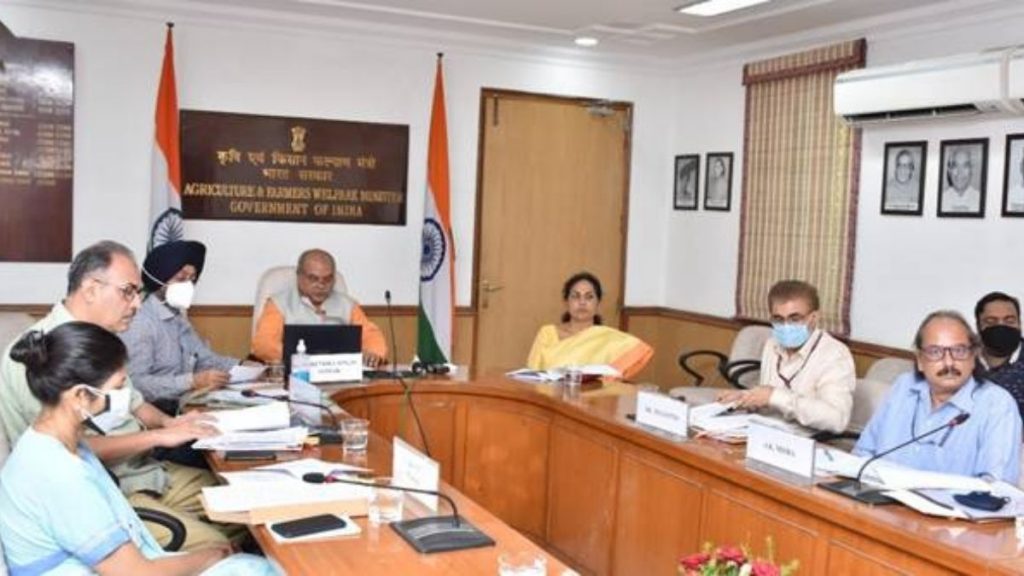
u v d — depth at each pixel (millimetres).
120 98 5246
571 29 5523
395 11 5246
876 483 2357
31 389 1898
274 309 4156
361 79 5738
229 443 2543
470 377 3873
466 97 6008
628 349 4035
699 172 6344
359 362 3674
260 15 5391
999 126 4371
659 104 6570
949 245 4637
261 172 5578
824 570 2268
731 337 6016
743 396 3193
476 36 5859
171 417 2955
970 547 1918
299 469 2326
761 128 5734
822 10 4770
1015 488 2275
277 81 5559
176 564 1979
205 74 5406
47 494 1847
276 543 1878
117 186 5285
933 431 2463
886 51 4957
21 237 5117
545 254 6359
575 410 3320
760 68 5703
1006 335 3744
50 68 5070
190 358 3584
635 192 6574
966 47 4551
